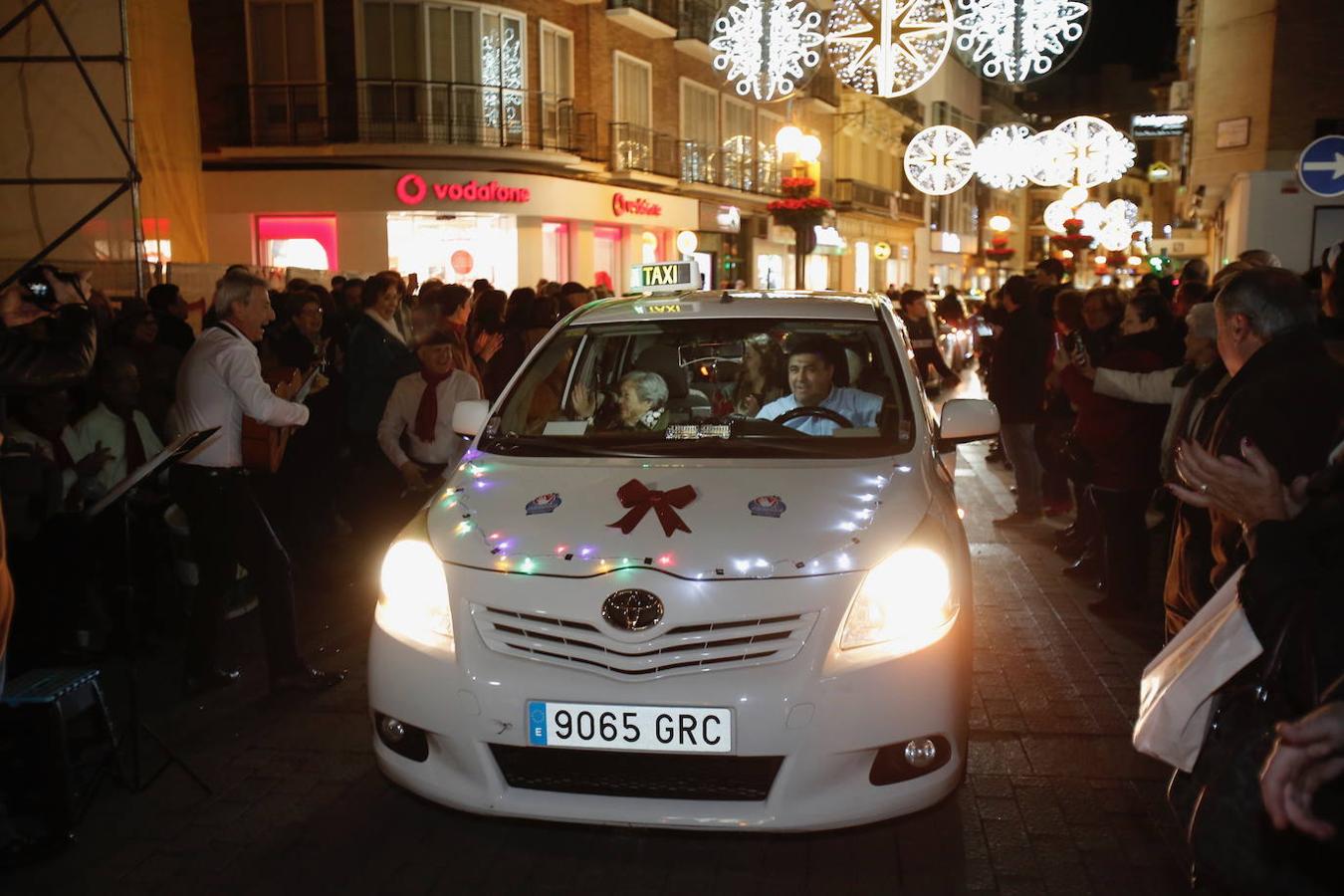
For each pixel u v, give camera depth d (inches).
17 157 425.4
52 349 171.8
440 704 137.3
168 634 237.8
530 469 166.2
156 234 514.6
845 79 358.9
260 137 844.6
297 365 260.5
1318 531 90.8
